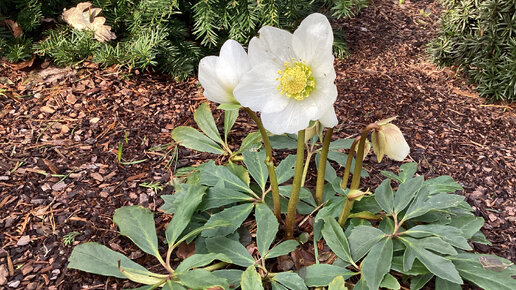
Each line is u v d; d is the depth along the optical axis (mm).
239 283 304
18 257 338
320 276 310
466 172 448
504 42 562
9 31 543
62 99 494
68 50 526
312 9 624
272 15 518
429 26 711
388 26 708
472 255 321
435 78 596
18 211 371
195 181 377
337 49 621
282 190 362
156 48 535
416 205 328
